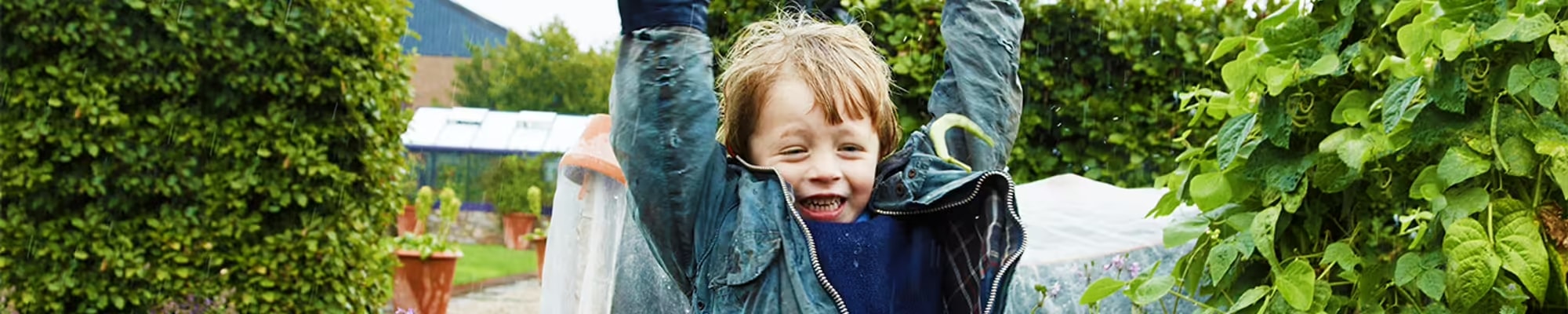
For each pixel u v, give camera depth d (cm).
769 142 204
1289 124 233
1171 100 739
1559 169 203
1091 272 368
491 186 2553
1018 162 743
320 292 734
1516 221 208
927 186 207
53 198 693
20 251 689
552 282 403
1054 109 745
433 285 1052
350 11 728
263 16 699
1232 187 242
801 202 205
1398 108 210
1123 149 746
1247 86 244
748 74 208
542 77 3188
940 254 209
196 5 691
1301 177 232
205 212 704
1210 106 265
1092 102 740
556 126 2711
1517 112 210
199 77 698
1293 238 248
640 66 193
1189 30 734
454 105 3206
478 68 3216
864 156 205
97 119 680
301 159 716
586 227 388
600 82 3209
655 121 192
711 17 686
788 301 188
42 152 688
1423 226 220
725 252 193
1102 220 382
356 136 737
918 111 706
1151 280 259
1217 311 245
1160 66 734
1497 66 212
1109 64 743
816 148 203
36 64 680
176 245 696
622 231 335
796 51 208
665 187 193
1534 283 205
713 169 198
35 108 681
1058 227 379
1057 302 361
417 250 1055
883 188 211
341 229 741
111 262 690
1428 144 218
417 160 2428
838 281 198
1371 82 234
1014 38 243
